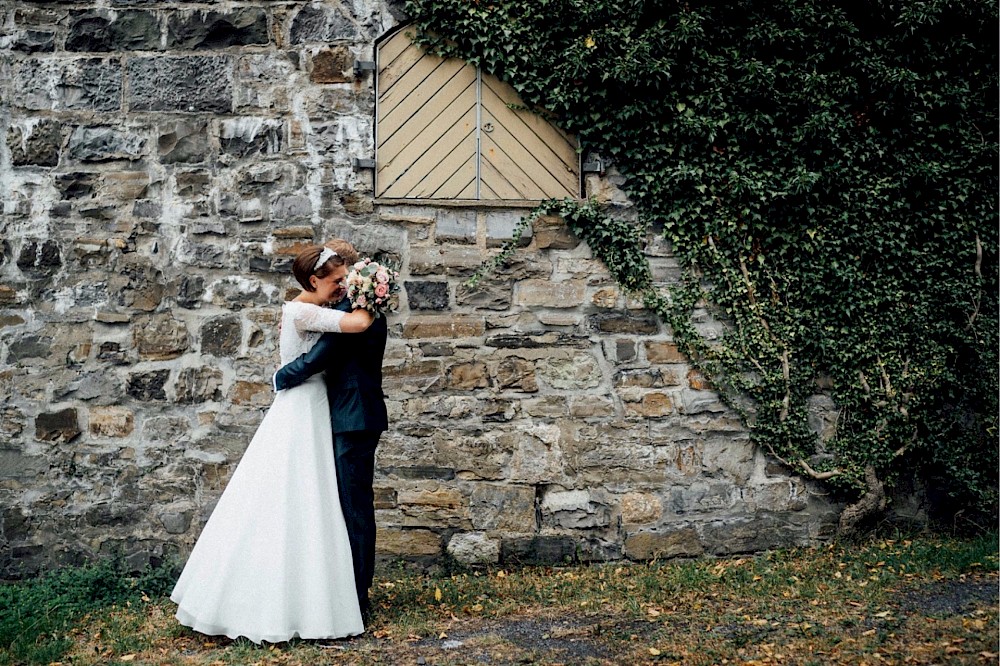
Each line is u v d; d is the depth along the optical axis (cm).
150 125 567
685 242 579
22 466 556
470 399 566
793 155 581
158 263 564
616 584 512
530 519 564
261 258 564
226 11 570
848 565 532
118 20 569
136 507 557
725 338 579
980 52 596
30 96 565
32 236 562
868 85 584
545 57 572
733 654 395
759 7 578
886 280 591
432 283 569
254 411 560
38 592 507
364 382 443
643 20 576
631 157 576
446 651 407
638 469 571
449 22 570
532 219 575
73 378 560
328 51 569
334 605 420
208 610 416
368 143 569
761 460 583
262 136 567
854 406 588
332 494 432
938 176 586
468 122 577
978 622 423
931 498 600
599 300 576
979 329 597
